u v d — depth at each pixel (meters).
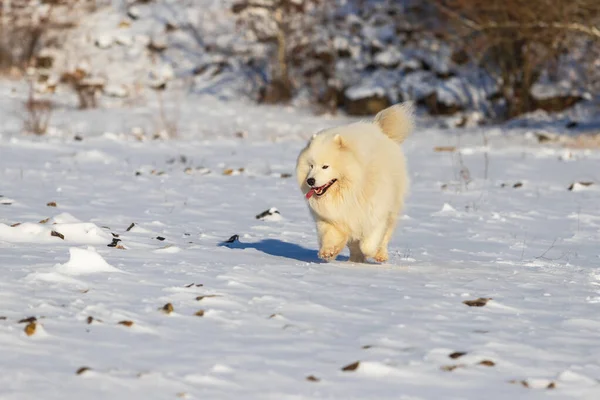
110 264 9.27
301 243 12.74
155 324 6.92
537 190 20.23
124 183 18.70
